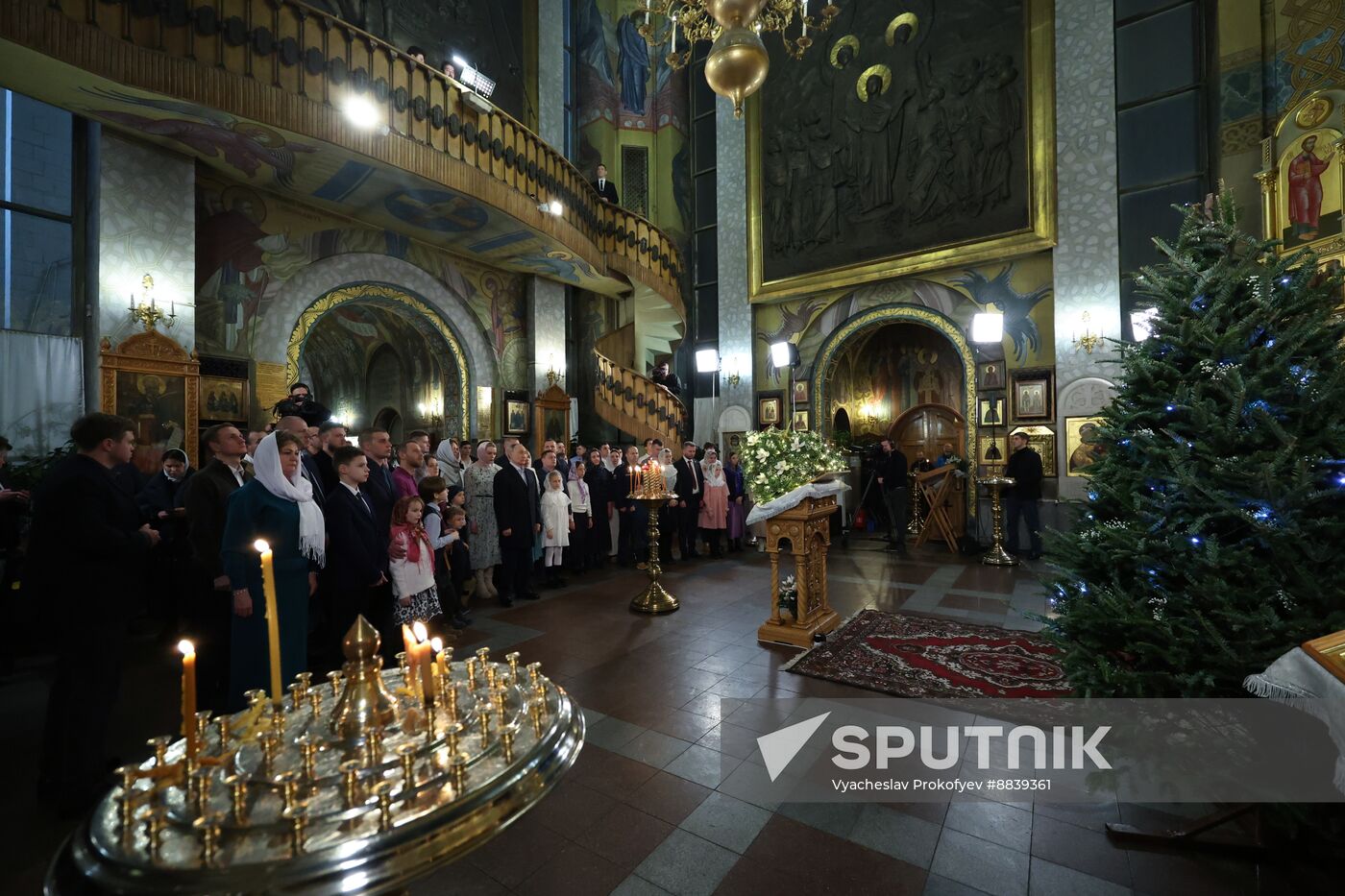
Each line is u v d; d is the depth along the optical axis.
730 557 9.23
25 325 6.30
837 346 11.88
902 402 12.82
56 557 2.69
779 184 12.53
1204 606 2.37
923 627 5.27
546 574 7.20
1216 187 8.38
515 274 11.10
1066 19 9.59
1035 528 8.66
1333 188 6.89
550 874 2.32
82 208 6.56
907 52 11.11
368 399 13.37
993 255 10.04
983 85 10.34
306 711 1.67
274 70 5.95
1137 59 9.12
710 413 13.46
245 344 7.62
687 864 2.37
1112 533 2.55
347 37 6.47
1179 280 2.72
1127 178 9.12
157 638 5.23
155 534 3.16
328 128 6.29
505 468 6.31
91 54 4.97
